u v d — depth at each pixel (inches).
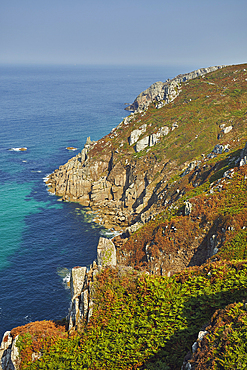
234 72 5300.2
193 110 4343.0
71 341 1098.1
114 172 3924.7
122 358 992.2
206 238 2004.2
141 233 2532.0
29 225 3272.6
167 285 1129.4
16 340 1093.1
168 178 3484.3
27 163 5044.3
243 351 728.3
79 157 4397.1
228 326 810.8
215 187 2310.5
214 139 3823.8
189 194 2568.9
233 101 4382.4
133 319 1072.8
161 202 3171.8
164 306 1051.3
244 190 2074.3
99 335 1072.2
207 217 2050.9
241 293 973.2
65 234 3139.8
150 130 4180.6
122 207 3681.1
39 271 2544.3
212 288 1044.5
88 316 1132.5
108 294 1147.3
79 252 2842.0
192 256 2028.8
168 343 969.5
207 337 818.8
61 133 6899.6
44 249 2861.7
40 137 6560.0
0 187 4151.1
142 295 1114.1
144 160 3811.5
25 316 2064.5
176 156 3700.8
